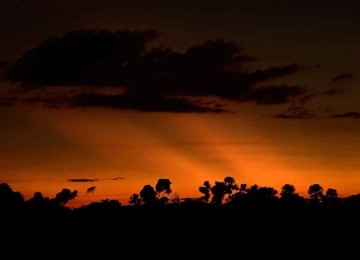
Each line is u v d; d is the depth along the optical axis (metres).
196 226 49.06
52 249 46.66
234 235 48.78
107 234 47.94
